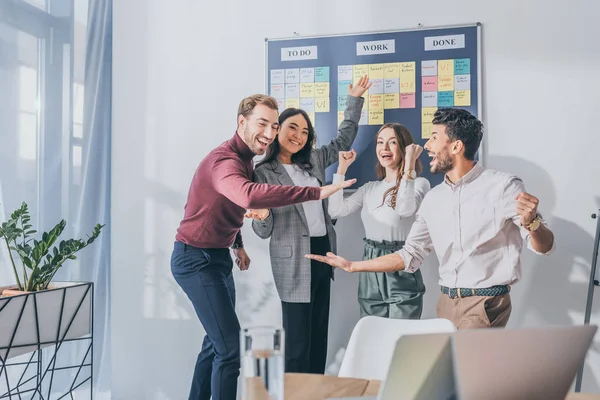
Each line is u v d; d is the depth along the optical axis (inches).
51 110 102.4
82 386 107.0
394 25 101.0
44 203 100.6
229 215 87.0
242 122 91.9
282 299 93.5
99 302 110.0
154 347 108.9
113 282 110.8
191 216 86.5
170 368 108.0
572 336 29.5
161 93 110.0
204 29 108.9
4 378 92.6
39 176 100.0
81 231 107.1
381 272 91.8
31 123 99.0
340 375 59.9
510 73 96.0
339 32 103.3
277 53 105.0
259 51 106.3
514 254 81.6
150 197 109.7
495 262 81.6
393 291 92.4
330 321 101.3
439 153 89.4
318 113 102.7
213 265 87.0
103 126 111.8
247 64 106.7
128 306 110.2
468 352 28.0
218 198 84.4
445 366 28.4
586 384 91.5
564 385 31.6
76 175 106.7
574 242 92.7
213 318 84.7
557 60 94.1
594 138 92.3
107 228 112.0
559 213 93.4
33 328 78.1
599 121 92.1
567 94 93.6
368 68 101.3
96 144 110.5
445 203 85.7
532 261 94.1
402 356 28.0
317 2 104.3
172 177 109.0
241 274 105.3
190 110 108.8
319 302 96.0
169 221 109.0
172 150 109.3
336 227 101.4
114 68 112.0
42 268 82.4
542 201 94.0
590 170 92.4
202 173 86.1
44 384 100.2
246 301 105.0
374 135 100.1
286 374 49.0
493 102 96.5
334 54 102.7
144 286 109.5
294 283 92.2
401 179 96.5
